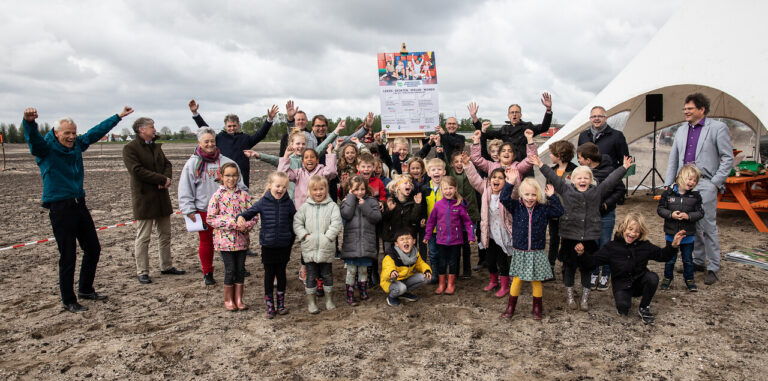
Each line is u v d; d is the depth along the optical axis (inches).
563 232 183.2
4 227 376.5
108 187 661.3
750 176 318.7
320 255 178.5
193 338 158.2
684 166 195.8
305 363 139.5
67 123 175.5
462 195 237.6
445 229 197.9
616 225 336.2
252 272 243.8
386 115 352.8
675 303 184.5
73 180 184.7
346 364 138.6
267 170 968.9
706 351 142.3
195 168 210.4
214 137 214.4
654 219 354.9
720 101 430.9
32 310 187.6
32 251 294.7
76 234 190.2
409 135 352.5
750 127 438.3
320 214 182.7
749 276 215.3
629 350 144.5
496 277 206.2
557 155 210.2
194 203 210.4
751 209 307.6
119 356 144.9
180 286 219.9
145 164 219.5
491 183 189.8
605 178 197.6
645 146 498.3
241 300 189.9
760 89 290.8
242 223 175.5
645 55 381.4
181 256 282.4
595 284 206.5
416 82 349.7
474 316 176.4
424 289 212.4
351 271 191.2
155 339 157.6
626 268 165.8
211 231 217.9
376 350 148.0
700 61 330.3
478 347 149.0
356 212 189.5
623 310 169.3
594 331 159.6
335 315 180.4
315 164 210.1
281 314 181.0
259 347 151.1
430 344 151.9
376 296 203.6
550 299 193.9
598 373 130.5
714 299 187.5
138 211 220.2
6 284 225.6
